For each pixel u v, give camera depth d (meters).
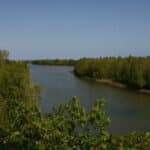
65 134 5.59
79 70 88.12
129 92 53.47
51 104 35.16
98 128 5.79
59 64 181.88
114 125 27.00
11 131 6.48
